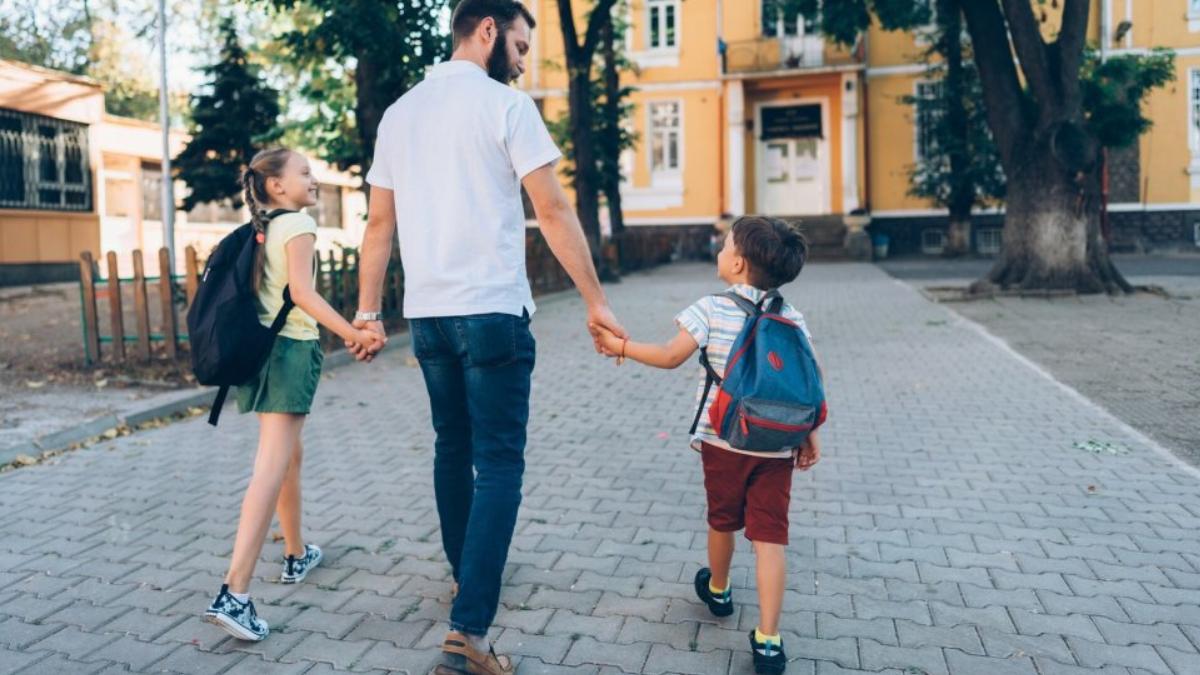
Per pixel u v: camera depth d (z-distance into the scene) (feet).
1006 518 14.28
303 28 45.29
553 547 13.26
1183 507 14.62
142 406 22.95
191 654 10.01
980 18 47.55
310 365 11.01
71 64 99.86
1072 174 46.60
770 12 54.95
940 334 35.32
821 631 10.40
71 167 61.36
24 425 20.88
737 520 9.88
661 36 97.40
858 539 13.46
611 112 76.18
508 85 10.26
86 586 12.01
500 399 9.46
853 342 33.88
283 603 11.37
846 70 90.63
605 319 9.79
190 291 29.07
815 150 97.04
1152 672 9.36
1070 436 19.35
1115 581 11.75
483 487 9.39
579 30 96.07
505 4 9.93
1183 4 87.20
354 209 102.47
